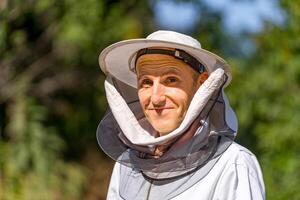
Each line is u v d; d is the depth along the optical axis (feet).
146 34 44.01
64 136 47.50
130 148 13.74
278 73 39.24
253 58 42.86
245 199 12.56
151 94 13.08
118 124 13.76
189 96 13.11
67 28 40.42
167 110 13.03
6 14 39.17
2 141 38.68
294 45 35.01
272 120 38.93
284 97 35.88
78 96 47.52
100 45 42.68
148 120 13.42
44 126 42.29
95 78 47.09
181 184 12.95
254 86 41.01
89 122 48.03
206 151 12.97
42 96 46.32
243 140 43.60
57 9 41.34
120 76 13.93
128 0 43.80
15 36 41.75
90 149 48.29
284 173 32.68
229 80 13.19
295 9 33.37
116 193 13.74
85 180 41.65
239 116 41.19
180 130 12.87
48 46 44.65
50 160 38.91
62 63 46.19
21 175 37.50
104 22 41.96
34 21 43.29
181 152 13.05
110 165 48.49
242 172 12.74
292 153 33.32
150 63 13.07
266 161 33.47
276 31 35.58
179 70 13.03
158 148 13.41
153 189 13.16
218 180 12.81
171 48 13.00
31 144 38.37
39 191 37.60
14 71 43.96
